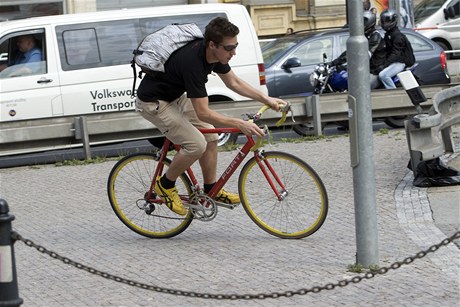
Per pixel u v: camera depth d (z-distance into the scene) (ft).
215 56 33.81
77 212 43.45
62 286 30.94
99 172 55.16
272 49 74.18
